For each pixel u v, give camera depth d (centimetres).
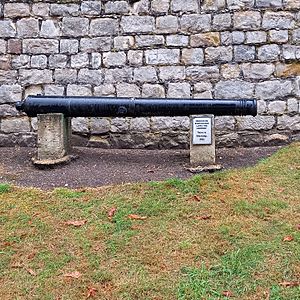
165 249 358
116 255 351
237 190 462
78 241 370
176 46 647
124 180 496
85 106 557
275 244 362
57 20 652
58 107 557
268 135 652
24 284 320
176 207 423
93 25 650
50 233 383
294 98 649
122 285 315
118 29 649
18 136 663
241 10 641
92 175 518
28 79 656
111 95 653
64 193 455
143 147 656
